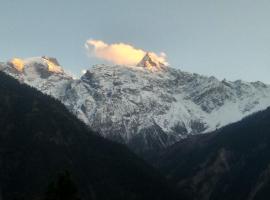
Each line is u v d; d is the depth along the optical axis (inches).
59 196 3321.9
